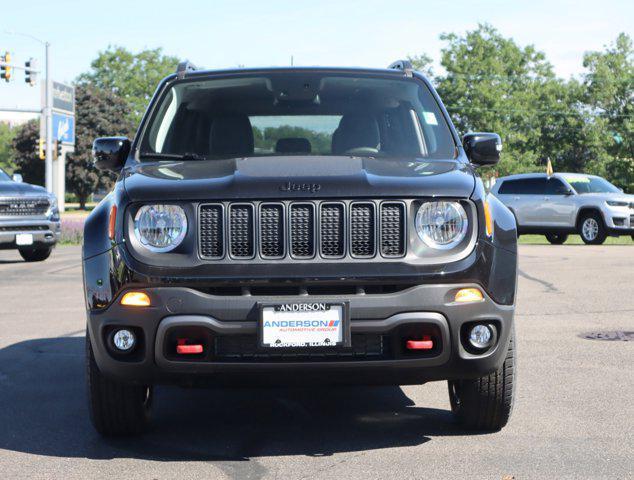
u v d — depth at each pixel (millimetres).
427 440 4902
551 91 70938
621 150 70562
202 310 4332
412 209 4461
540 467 4367
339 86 5941
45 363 7316
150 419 5297
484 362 4520
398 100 5832
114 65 98000
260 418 5461
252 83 5973
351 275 4352
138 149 5566
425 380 4543
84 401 5934
